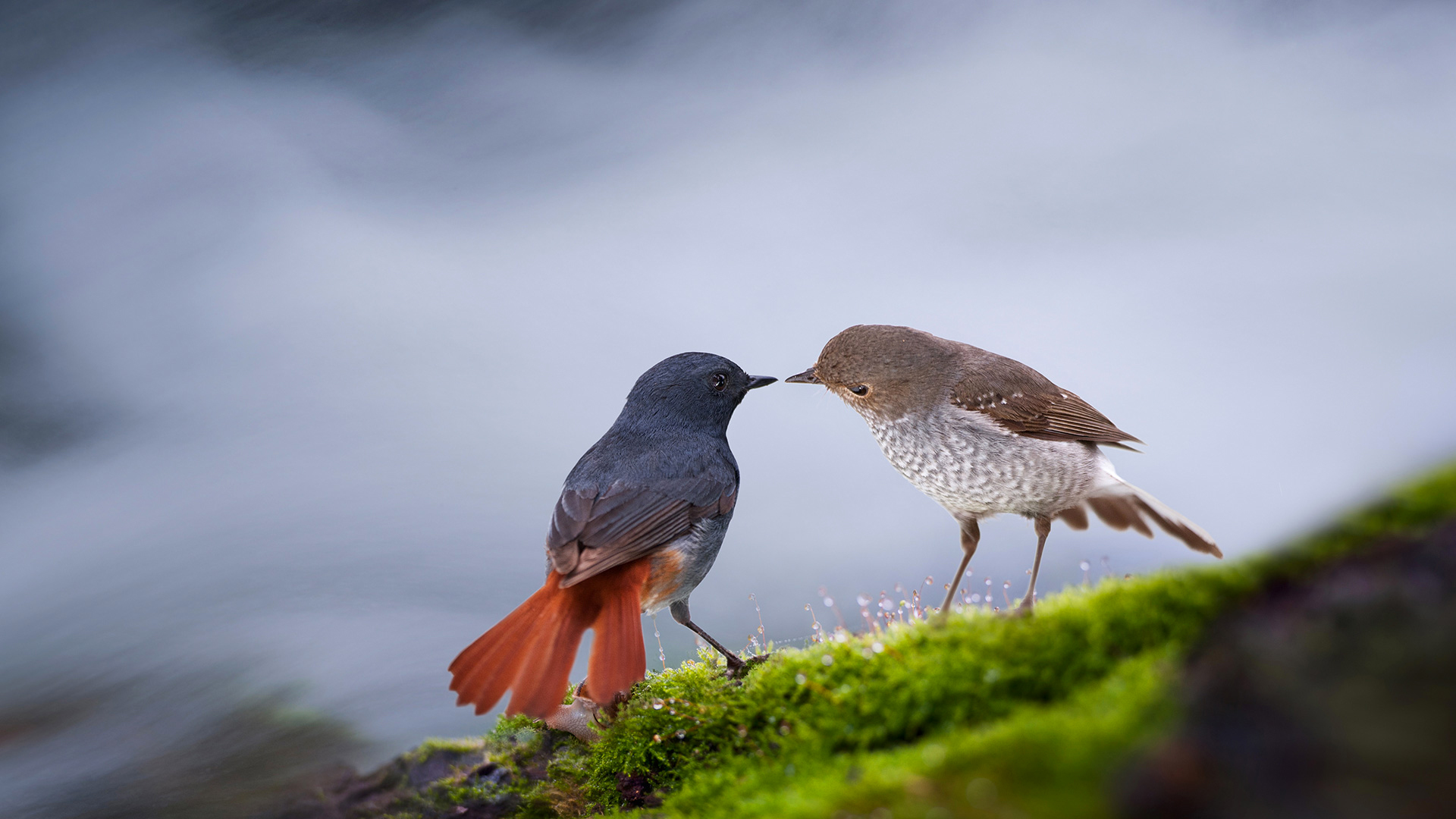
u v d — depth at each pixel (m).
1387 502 3.80
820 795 3.57
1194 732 2.72
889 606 5.71
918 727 4.37
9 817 9.45
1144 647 4.18
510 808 5.79
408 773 6.26
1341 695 2.55
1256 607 3.10
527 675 5.70
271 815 6.43
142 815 9.17
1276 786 2.50
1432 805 2.35
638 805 5.44
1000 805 2.99
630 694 6.01
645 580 6.96
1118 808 2.73
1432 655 2.52
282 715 10.79
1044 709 4.04
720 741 5.27
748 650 6.88
